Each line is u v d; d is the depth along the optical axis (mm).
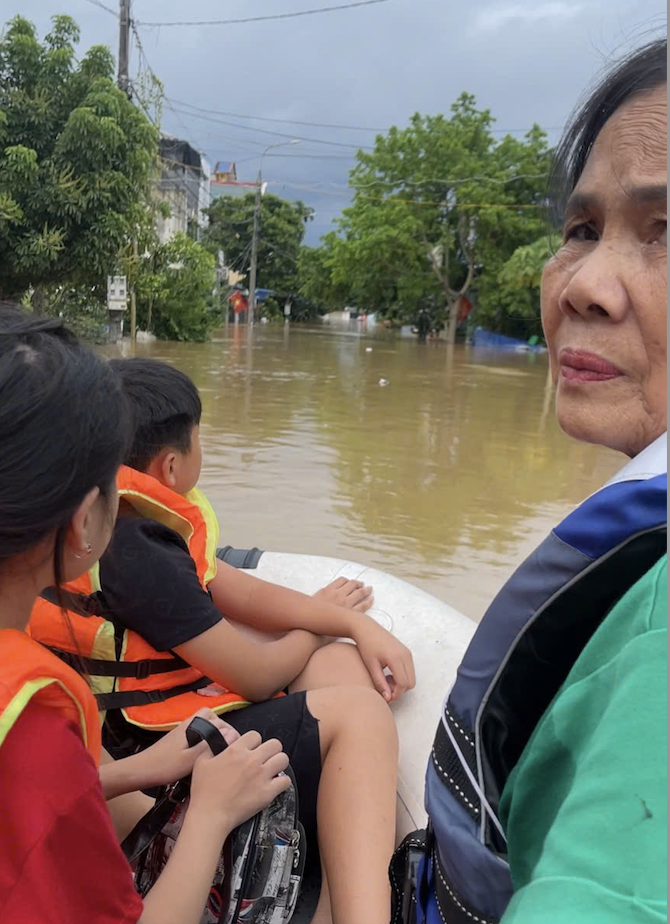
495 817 716
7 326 910
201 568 1674
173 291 18578
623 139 722
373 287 31609
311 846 1517
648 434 733
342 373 13773
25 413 823
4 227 11977
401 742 1693
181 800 1287
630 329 717
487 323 29281
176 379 1703
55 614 1479
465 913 740
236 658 1558
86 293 15219
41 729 853
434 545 4441
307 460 6375
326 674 1792
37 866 800
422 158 29250
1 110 12148
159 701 1544
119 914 878
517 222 27422
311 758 1479
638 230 720
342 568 2334
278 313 43562
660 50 731
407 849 1058
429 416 9148
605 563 658
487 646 740
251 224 42469
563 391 771
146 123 12852
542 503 5465
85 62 12781
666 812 443
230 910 1200
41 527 850
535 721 716
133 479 1549
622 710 489
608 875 444
